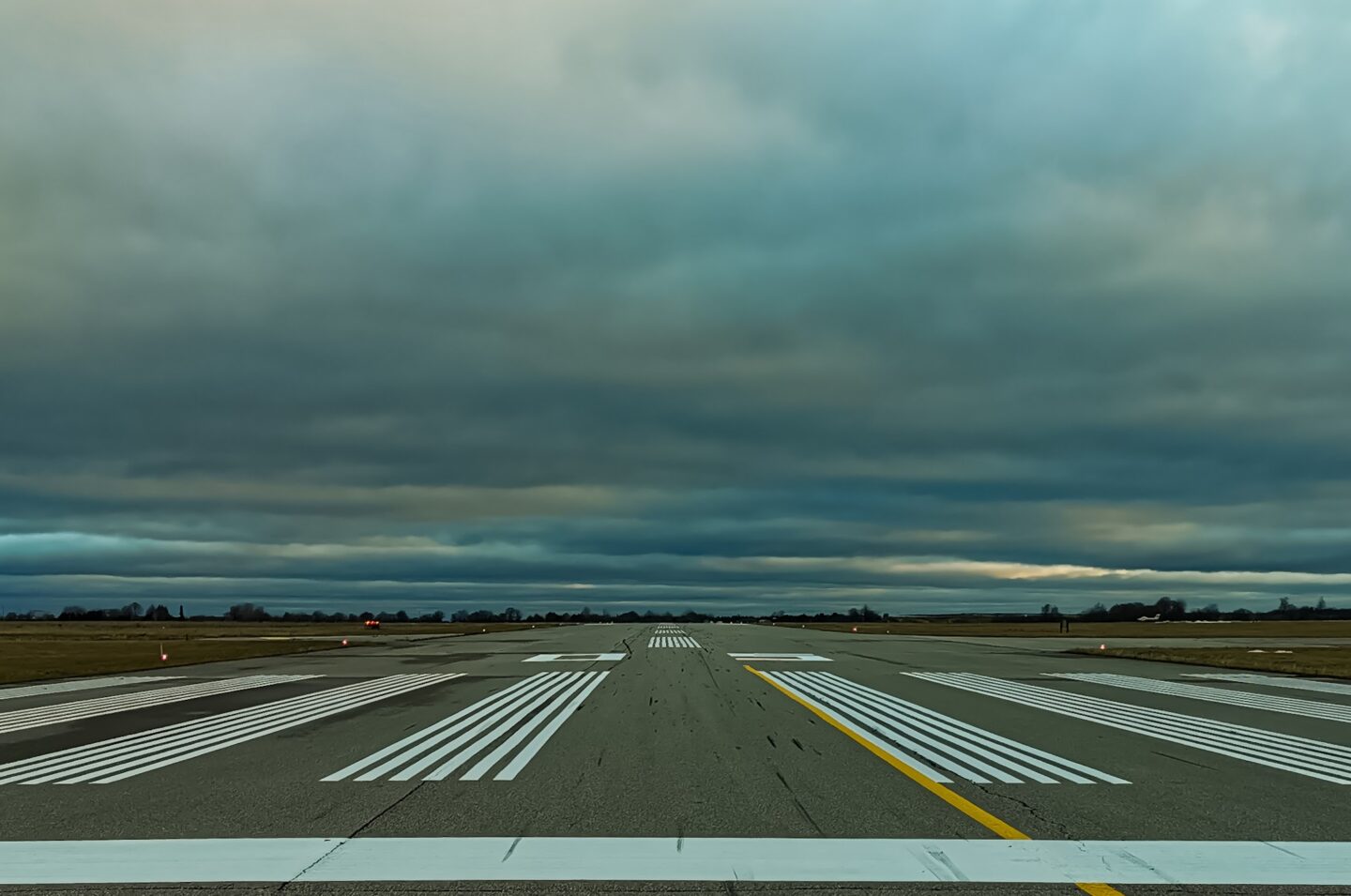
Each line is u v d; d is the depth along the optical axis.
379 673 27.58
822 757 11.34
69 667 31.48
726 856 6.72
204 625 131.50
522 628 95.62
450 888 5.95
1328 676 25.62
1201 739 13.02
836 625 119.88
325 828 7.57
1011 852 6.82
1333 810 8.29
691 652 39.25
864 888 5.94
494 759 11.24
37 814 8.19
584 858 6.64
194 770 10.54
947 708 17.16
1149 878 6.14
